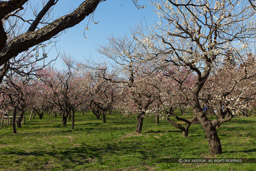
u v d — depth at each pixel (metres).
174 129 22.02
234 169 8.58
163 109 16.41
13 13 5.49
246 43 10.02
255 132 19.05
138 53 12.83
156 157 11.52
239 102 12.09
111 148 14.30
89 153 13.00
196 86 11.73
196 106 11.74
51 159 11.80
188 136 17.78
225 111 12.96
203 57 11.27
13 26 9.33
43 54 8.66
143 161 10.81
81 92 31.45
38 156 12.35
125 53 16.42
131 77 18.81
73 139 17.75
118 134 19.50
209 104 15.28
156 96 16.52
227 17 10.69
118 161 11.08
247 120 29.75
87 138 17.98
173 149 13.37
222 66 12.41
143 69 16.53
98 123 29.92
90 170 9.80
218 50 10.55
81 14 3.74
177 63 12.15
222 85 15.29
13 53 3.34
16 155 12.57
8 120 30.61
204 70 11.61
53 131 23.02
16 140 17.80
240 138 16.48
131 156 11.88
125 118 37.66
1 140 17.88
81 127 25.75
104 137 18.25
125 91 20.61
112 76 22.12
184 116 35.09
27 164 10.94
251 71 13.41
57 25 3.53
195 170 8.68
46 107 39.69
